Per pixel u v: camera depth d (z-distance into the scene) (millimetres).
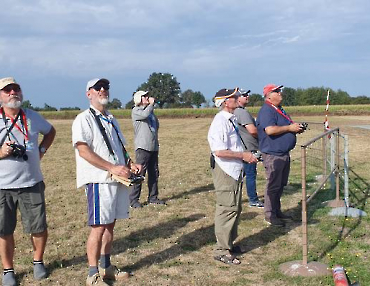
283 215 6391
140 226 6133
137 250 5160
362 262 4645
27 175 4078
